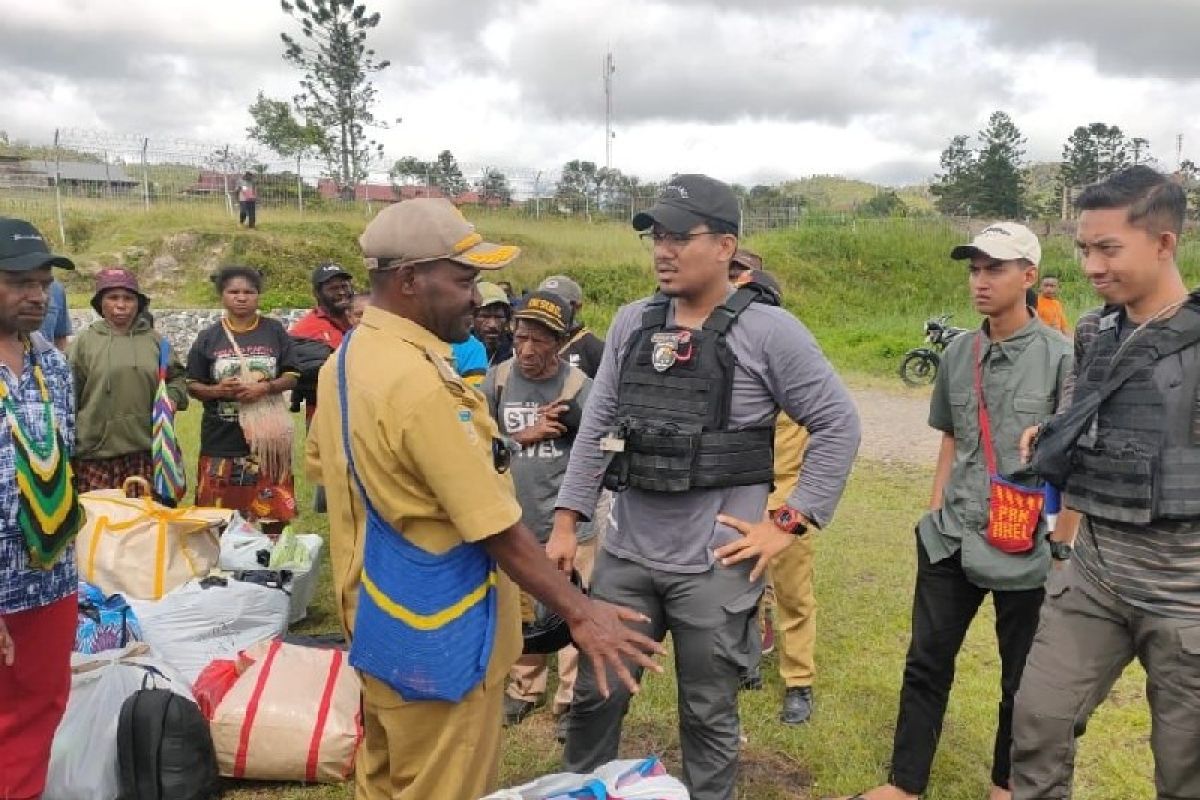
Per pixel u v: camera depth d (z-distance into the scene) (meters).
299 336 5.50
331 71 41.19
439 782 2.22
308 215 25.14
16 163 27.27
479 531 2.04
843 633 4.93
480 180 33.12
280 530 5.38
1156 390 2.39
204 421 5.34
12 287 2.58
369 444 2.06
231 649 3.84
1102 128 55.50
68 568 2.81
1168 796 2.53
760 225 32.50
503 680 2.36
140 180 27.34
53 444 2.71
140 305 5.01
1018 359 2.99
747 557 2.54
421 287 2.14
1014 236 2.99
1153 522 2.40
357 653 2.20
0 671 2.65
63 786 3.00
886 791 3.31
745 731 3.88
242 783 3.39
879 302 26.41
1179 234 2.41
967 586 3.18
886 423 12.03
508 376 3.99
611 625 2.23
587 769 2.83
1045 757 2.67
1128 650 2.59
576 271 24.48
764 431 2.65
